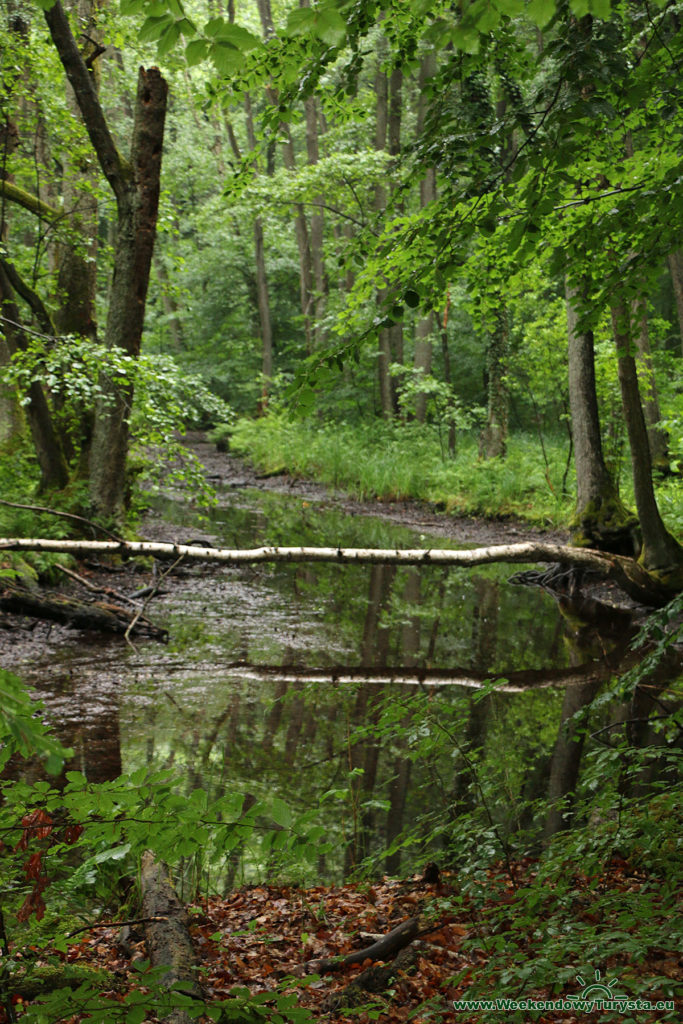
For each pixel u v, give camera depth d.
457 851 5.03
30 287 14.61
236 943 4.17
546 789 6.52
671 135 6.82
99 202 16.20
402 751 7.45
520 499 21.62
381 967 3.71
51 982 2.86
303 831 2.05
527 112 4.37
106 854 2.08
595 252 6.27
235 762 7.00
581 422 15.22
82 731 7.54
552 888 4.05
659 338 21.72
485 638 11.46
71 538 13.41
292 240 40.12
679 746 6.12
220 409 11.70
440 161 4.82
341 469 26.73
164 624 11.48
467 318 31.89
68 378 10.80
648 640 11.25
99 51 13.61
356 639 11.20
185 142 38.00
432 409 30.27
